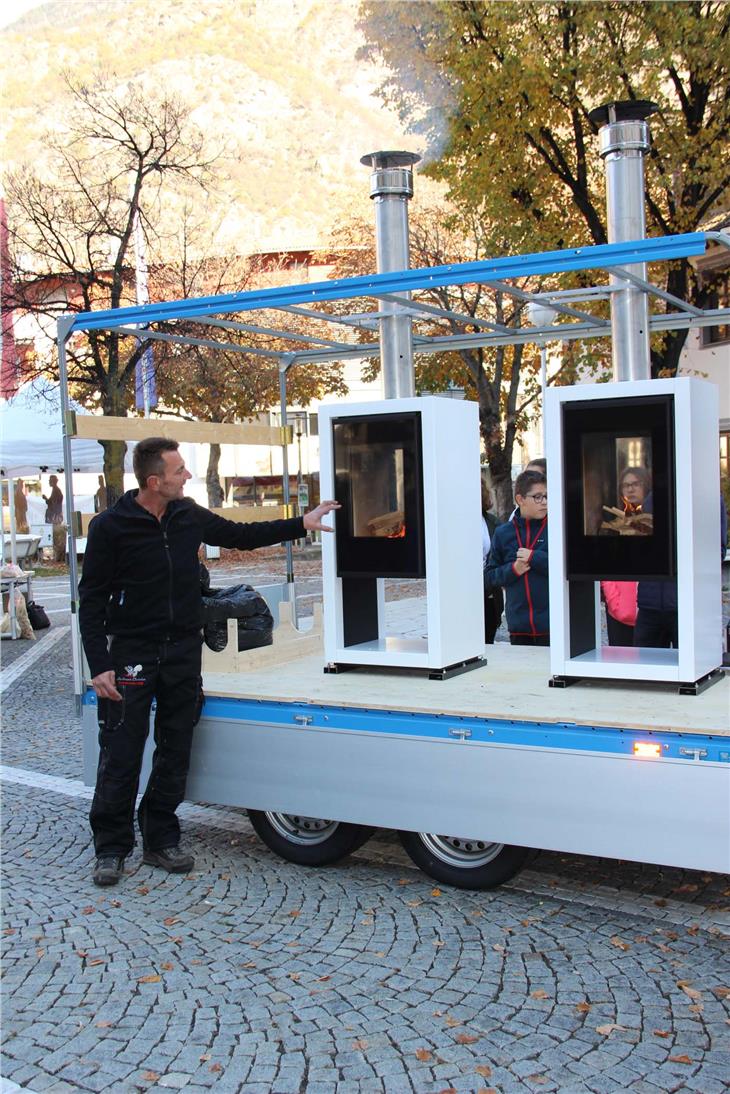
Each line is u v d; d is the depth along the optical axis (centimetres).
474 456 520
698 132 1258
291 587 692
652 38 1228
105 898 462
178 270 2177
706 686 443
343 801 451
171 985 373
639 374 526
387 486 496
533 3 1265
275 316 2342
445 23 1320
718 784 365
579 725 391
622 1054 316
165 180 2047
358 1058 319
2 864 514
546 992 356
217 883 477
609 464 440
